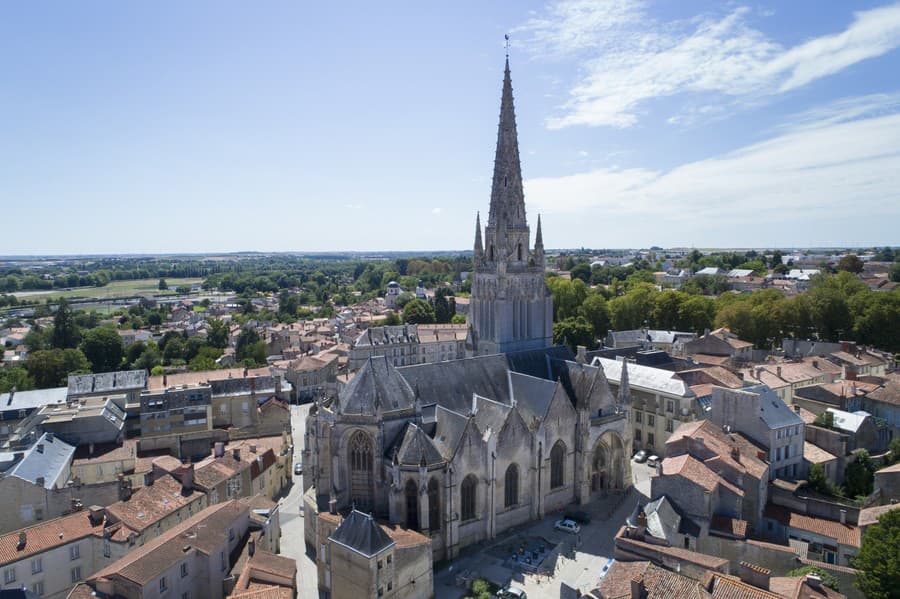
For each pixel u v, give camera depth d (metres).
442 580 80.44
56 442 105.38
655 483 83.19
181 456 119.06
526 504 96.19
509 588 76.25
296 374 197.00
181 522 87.50
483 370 106.75
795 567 70.56
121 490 91.69
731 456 87.69
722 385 131.25
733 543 75.00
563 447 100.62
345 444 88.62
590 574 80.75
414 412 91.12
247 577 70.88
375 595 67.19
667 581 57.34
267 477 111.94
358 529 69.62
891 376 142.50
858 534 77.31
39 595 73.19
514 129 115.06
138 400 145.38
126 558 71.19
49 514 86.00
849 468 99.06
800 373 146.00
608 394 107.75
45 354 184.75
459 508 86.69
